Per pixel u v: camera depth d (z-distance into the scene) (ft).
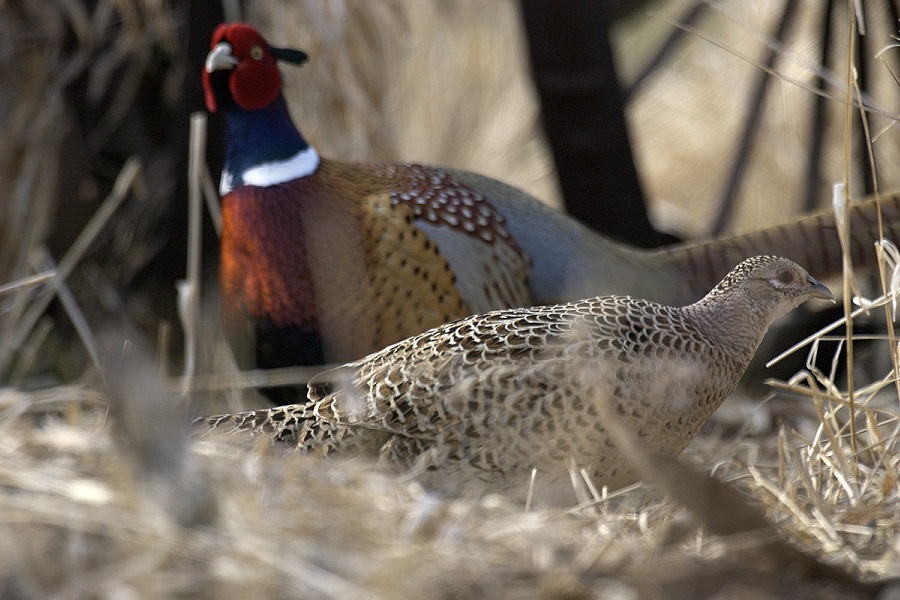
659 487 28.32
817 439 36.04
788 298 37.45
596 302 36.14
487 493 34.71
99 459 27.78
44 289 58.44
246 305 44.83
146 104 61.31
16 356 56.80
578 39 54.75
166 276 57.57
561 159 56.44
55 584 22.99
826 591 25.82
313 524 25.13
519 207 46.73
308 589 22.68
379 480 28.48
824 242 47.21
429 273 43.70
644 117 87.56
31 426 32.55
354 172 44.96
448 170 46.44
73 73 60.03
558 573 24.21
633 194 56.65
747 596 24.73
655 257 49.01
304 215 43.73
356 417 35.65
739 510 26.96
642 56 89.20
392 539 25.43
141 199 61.00
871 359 55.06
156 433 24.85
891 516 30.94
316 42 58.59
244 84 44.06
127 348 26.73
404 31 61.82
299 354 44.57
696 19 66.08
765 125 79.15
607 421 31.37
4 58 60.85
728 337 36.99
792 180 77.46
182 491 24.27
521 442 34.19
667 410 34.86
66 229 61.31
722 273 48.32
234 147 44.96
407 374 35.35
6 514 24.48
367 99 59.98
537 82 55.57
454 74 83.51
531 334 34.96
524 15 55.01
